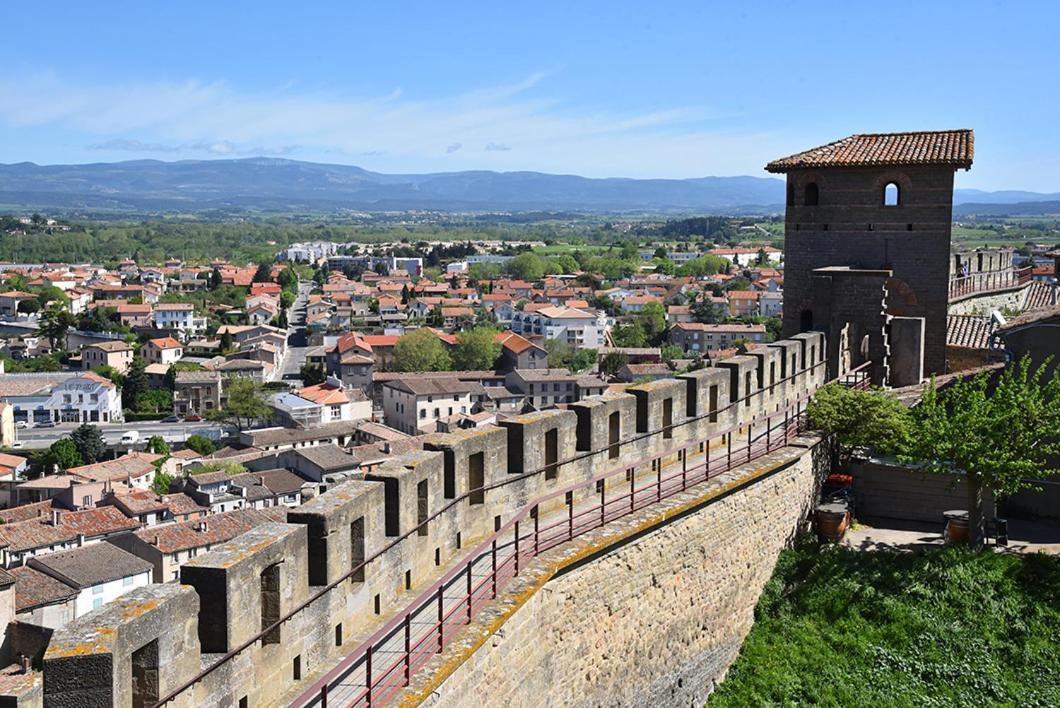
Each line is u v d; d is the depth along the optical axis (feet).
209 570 34.78
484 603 47.26
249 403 469.98
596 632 56.65
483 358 551.18
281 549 38.01
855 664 69.10
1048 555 76.13
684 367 506.07
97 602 204.23
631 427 69.67
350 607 43.04
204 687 33.83
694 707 66.80
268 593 37.93
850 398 86.74
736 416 82.38
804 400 97.04
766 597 75.25
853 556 77.77
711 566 68.13
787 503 78.95
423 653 41.98
